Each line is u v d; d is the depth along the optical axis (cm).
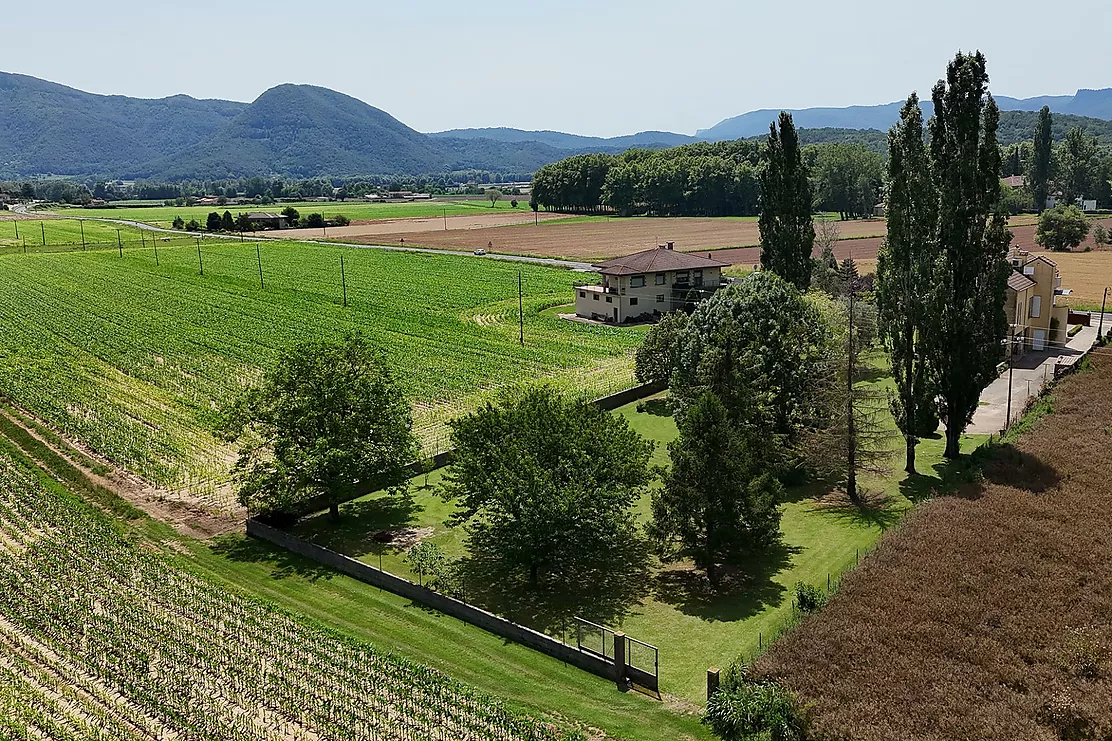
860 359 5997
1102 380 6756
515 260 16475
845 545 4312
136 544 4438
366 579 4062
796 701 2841
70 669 3225
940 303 5056
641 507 4828
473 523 4562
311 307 11744
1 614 3616
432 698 3019
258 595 3906
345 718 2892
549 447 3975
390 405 4881
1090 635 3166
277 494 4431
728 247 17188
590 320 10744
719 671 3197
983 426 6141
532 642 3450
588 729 2892
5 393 7325
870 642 3180
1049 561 3797
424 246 19362
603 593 3903
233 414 4778
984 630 3241
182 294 12875
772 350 5025
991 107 4962
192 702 2991
